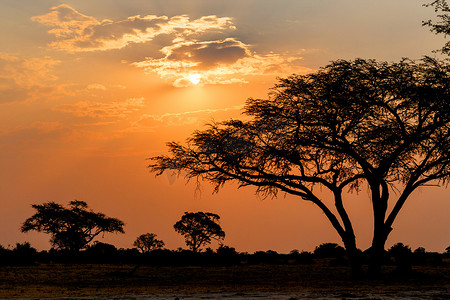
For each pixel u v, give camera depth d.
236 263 67.06
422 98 31.83
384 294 21.16
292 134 35.06
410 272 36.38
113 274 42.97
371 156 34.06
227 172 36.88
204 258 67.62
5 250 64.06
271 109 35.16
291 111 35.19
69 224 99.06
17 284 31.75
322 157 35.97
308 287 26.45
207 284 30.72
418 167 34.69
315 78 35.06
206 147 36.41
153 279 36.81
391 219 34.62
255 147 35.84
